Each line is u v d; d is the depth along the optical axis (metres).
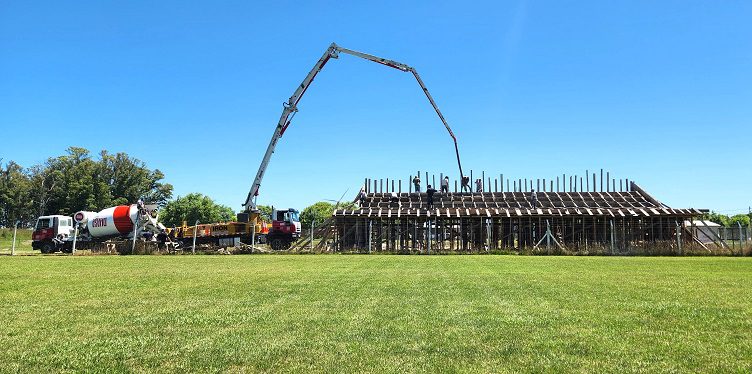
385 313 8.71
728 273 16.47
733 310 8.88
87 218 38.88
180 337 6.98
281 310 9.09
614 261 23.78
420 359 5.82
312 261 24.25
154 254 34.16
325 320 8.11
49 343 6.67
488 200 42.69
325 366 5.58
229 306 9.58
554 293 11.24
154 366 5.64
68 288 12.56
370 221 37.34
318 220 87.50
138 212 38.09
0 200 90.44
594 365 5.54
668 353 6.01
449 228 40.97
